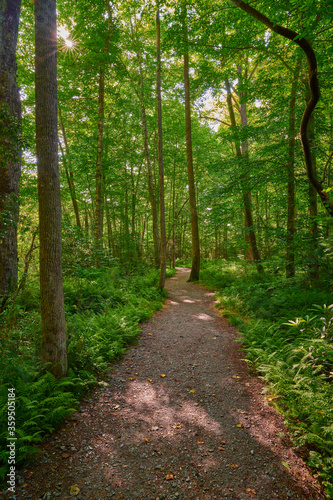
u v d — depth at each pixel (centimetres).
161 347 627
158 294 1110
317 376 412
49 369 405
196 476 280
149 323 803
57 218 409
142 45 1433
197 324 805
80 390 416
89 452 308
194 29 742
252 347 584
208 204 1216
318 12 392
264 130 903
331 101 848
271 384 430
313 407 351
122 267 1402
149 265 1898
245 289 1015
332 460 280
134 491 262
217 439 333
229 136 1066
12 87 608
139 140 2081
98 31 1121
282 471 285
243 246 1264
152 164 2205
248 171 980
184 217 2838
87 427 349
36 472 276
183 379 484
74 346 471
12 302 431
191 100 1415
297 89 860
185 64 1355
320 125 857
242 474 282
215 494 260
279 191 1195
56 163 407
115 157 1677
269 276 1173
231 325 788
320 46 632
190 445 323
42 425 325
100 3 1061
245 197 1245
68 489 260
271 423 361
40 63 386
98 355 524
